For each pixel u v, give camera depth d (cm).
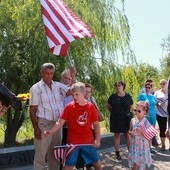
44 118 569
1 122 1230
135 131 634
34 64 1038
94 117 530
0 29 1054
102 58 1141
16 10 1048
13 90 1135
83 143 520
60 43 618
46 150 574
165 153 942
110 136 984
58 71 1046
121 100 824
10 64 1049
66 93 599
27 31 1049
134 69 1220
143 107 634
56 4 636
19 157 699
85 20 1079
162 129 970
